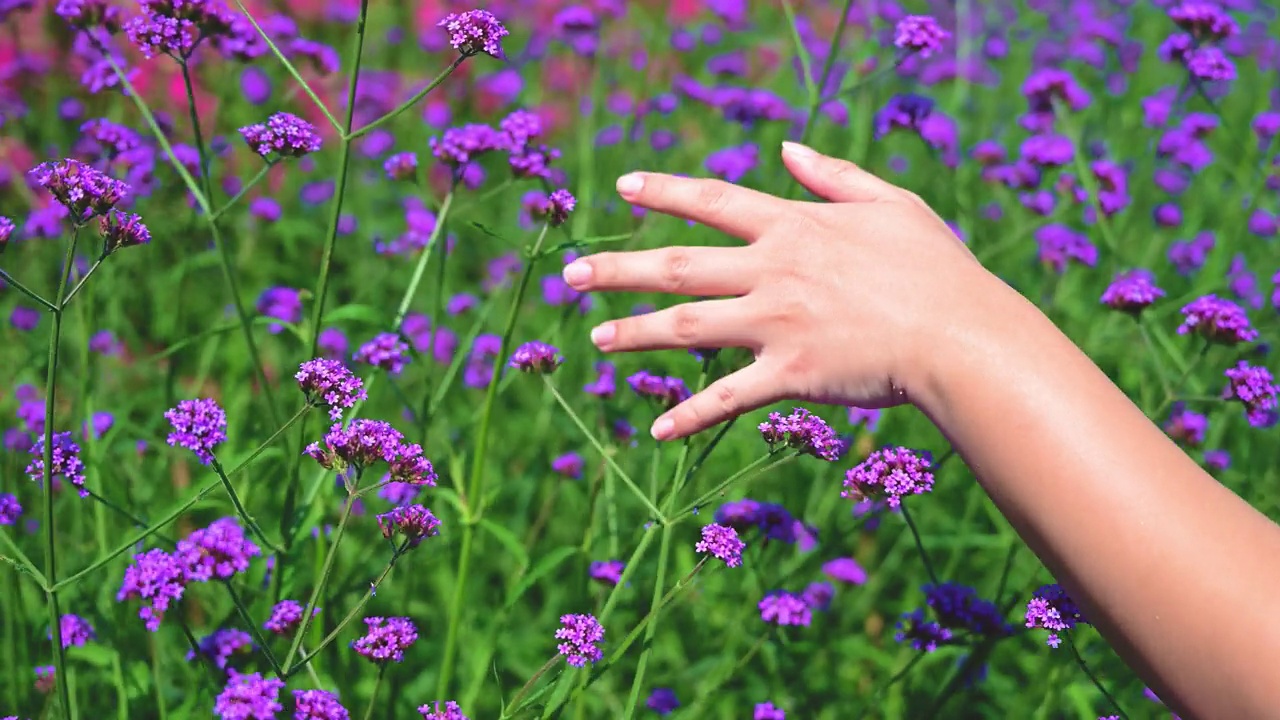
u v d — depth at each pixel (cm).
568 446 425
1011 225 557
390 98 668
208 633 299
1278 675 115
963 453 144
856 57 561
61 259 462
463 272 569
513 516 408
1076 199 480
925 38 354
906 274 154
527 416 450
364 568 338
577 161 636
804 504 412
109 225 205
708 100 614
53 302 441
